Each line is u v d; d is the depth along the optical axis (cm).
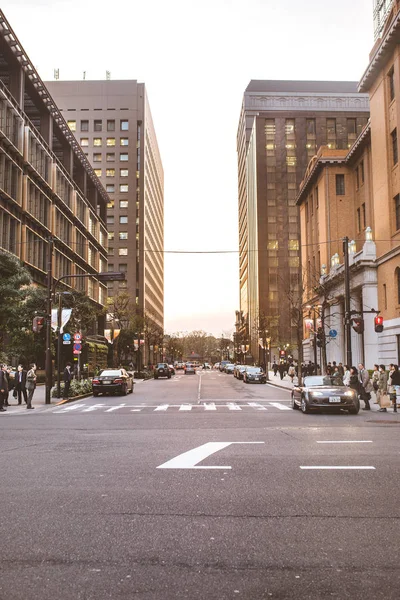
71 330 4075
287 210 10725
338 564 442
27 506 621
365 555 462
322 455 944
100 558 457
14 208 4225
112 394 3212
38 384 4134
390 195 3456
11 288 2745
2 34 4081
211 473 796
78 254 6347
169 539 505
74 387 2967
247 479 755
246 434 1256
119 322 7038
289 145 10975
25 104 5572
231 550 475
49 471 820
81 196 6469
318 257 5484
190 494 673
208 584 404
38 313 2903
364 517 573
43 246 4975
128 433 1307
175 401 2611
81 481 748
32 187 4622
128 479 759
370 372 3284
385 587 398
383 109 3569
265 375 4681
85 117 11200
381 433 1263
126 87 11269
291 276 9588
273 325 9275
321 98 11325
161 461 900
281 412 1934
